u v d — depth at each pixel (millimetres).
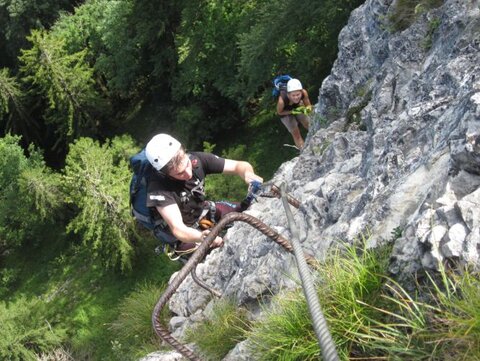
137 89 29672
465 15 5832
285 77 9500
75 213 25500
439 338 2844
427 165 3822
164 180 3801
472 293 2740
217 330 5199
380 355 3143
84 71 27172
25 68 26266
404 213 3645
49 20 30797
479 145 3191
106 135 29484
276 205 6559
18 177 25922
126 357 8242
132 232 22453
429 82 5555
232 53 21469
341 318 3357
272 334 3754
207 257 7242
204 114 24672
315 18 16188
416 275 3152
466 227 2969
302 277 2494
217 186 19281
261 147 23203
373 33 8367
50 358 21797
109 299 23406
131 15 24969
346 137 6629
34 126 31734
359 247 3787
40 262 27078
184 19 21734
